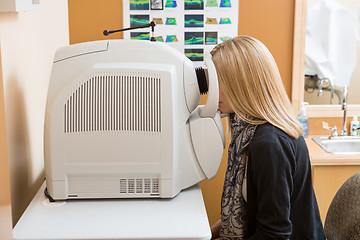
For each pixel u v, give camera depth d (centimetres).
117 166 142
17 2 121
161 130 140
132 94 139
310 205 146
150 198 148
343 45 286
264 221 135
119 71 138
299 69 280
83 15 266
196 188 157
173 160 143
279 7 272
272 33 275
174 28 270
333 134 283
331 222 159
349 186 154
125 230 129
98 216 137
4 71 133
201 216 137
